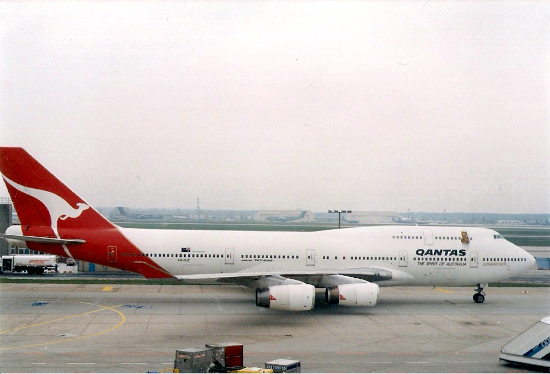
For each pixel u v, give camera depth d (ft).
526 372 93.25
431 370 93.50
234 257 155.33
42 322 126.72
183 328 123.24
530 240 469.57
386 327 128.57
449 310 151.64
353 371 92.07
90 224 153.99
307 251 157.89
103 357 97.71
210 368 85.71
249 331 122.01
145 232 156.66
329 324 130.93
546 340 93.20
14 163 151.12
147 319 132.16
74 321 128.26
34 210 152.66
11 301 153.28
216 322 130.52
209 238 157.07
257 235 160.25
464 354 104.83
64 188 152.97
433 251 161.27
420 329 127.03
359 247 160.25
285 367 82.33
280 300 132.36
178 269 154.51
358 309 151.12
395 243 161.58
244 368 83.97
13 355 98.53
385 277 156.66
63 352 100.89
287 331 122.72
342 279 147.13
